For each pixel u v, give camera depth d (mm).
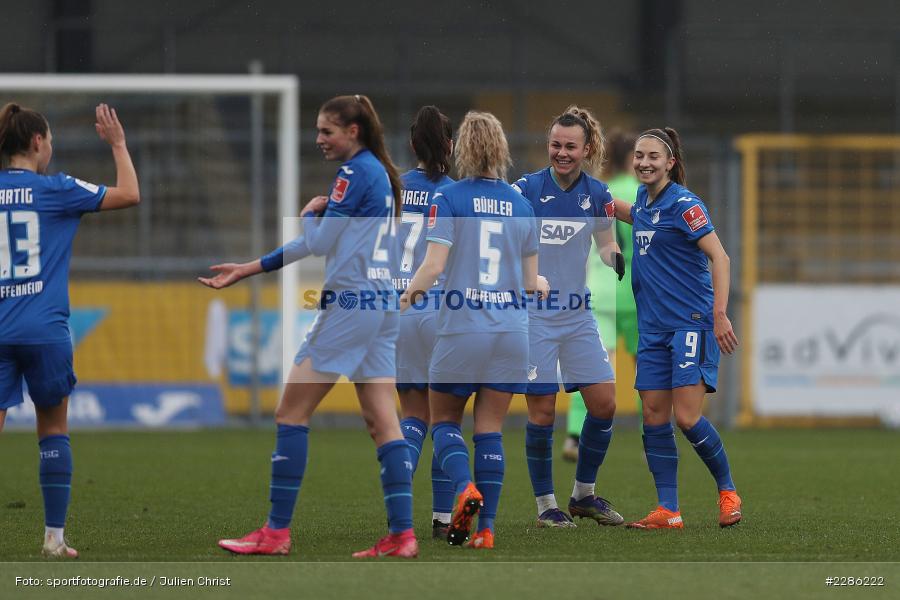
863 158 58906
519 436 46750
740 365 52344
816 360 51656
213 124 54469
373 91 64875
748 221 52312
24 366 19938
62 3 64812
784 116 64625
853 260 58688
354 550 20906
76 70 64875
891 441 45781
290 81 48031
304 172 60312
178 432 48344
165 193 54406
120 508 26891
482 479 21203
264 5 67438
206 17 66500
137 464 36406
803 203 58688
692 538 22453
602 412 24375
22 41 64438
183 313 50375
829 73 66875
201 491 29984
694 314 23656
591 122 24375
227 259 54906
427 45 66250
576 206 24344
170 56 65625
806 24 67562
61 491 20219
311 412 20203
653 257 23859
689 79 66938
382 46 66438
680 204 23469
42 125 20266
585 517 25391
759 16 67938
